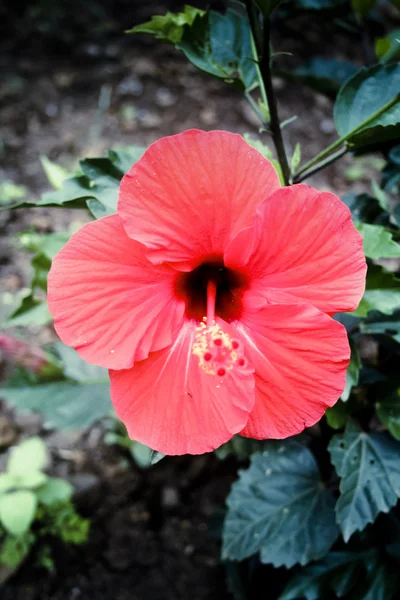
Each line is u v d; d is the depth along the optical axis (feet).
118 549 1.64
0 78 2.71
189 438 0.94
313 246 0.88
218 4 2.92
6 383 1.52
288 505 1.28
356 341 1.19
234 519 1.28
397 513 1.31
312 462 1.33
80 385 1.53
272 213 0.86
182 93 2.71
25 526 1.46
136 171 0.85
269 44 0.97
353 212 1.24
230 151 0.85
